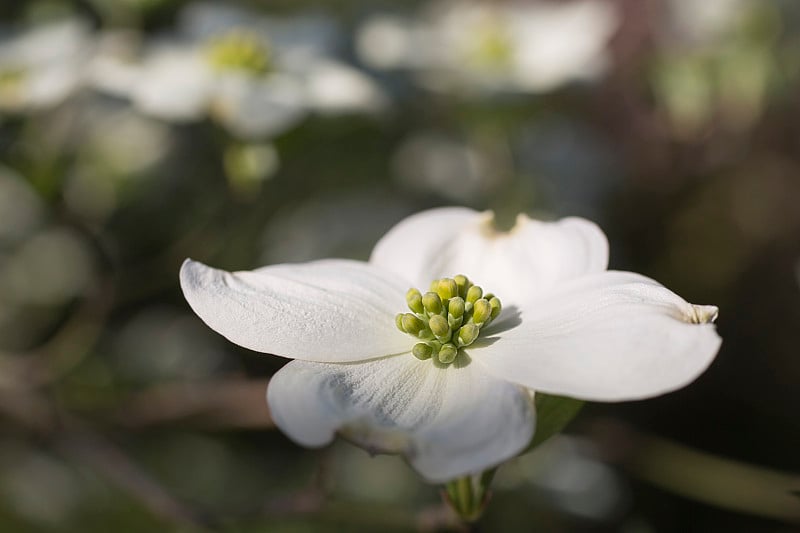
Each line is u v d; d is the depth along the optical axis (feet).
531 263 1.14
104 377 1.65
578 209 1.84
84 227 1.63
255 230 1.75
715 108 1.93
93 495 1.61
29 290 1.78
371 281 1.13
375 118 1.56
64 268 1.79
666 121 2.02
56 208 1.61
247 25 1.63
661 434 1.82
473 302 1.10
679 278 1.96
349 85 1.52
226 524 1.37
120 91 1.51
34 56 1.56
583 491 1.64
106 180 1.69
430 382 1.07
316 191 1.81
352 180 1.84
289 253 1.76
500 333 1.09
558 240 1.15
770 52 1.85
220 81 1.49
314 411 1.03
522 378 1.05
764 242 2.03
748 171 2.07
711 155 2.03
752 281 1.99
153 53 1.56
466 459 1.01
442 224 1.18
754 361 1.90
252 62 1.52
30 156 1.55
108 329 1.74
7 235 1.80
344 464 1.71
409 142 1.86
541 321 1.09
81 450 1.46
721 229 2.05
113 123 1.68
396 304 1.12
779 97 1.95
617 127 2.08
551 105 1.91
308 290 1.11
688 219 2.06
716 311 1.03
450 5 1.99
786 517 1.47
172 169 1.70
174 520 1.36
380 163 1.84
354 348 1.09
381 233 1.78
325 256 1.76
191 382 1.56
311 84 1.52
